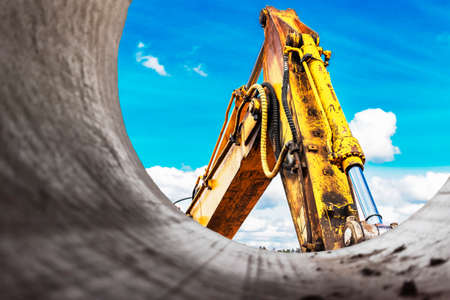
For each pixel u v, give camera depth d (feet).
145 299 2.31
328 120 21.21
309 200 20.94
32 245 1.88
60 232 2.27
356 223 15.53
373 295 4.00
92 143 4.67
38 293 1.59
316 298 4.00
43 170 2.76
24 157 2.59
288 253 7.66
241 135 32.48
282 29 28.27
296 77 25.22
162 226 4.74
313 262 6.24
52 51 5.12
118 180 4.79
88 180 3.61
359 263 5.53
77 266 2.09
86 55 6.81
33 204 2.24
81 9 6.66
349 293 4.16
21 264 1.67
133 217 4.02
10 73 3.47
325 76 23.26
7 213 1.90
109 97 8.27
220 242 6.40
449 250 4.47
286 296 3.97
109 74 9.29
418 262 4.64
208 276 3.70
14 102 3.12
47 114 3.78
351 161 18.88
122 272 2.50
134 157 8.03
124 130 8.98
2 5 3.97
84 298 1.84
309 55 23.95
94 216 3.02
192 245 4.84
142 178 6.83
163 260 3.36
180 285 2.96
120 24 9.91
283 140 24.82
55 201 2.56
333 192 20.44
